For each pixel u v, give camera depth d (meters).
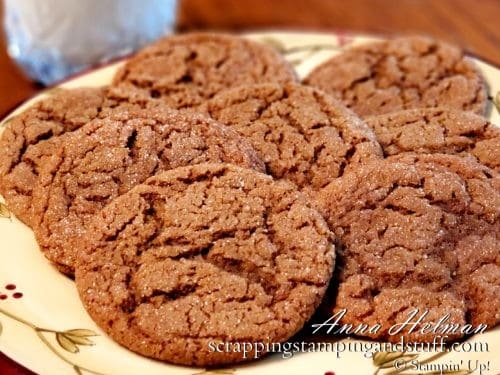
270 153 0.22
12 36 0.31
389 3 0.36
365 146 0.22
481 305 0.18
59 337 0.19
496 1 0.35
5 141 0.23
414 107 0.25
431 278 0.19
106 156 0.21
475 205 0.20
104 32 0.30
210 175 0.20
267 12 0.36
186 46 0.27
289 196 0.20
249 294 0.18
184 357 0.18
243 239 0.19
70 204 0.21
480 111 0.24
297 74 0.27
